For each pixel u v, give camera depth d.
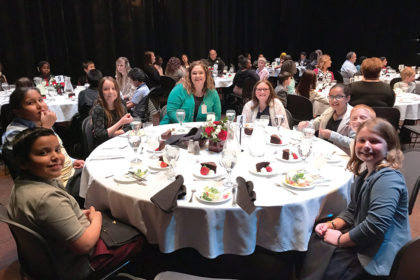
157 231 1.75
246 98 5.98
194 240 1.75
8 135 2.22
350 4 12.05
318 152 2.24
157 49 8.97
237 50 10.95
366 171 1.74
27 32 6.81
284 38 12.01
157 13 8.73
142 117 4.53
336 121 2.95
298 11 11.99
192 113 3.49
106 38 7.85
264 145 2.50
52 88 4.82
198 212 1.67
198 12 9.35
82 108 4.05
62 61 7.41
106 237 1.73
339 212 1.96
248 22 10.93
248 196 1.68
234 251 1.74
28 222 1.43
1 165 4.16
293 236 1.76
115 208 1.86
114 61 8.04
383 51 11.93
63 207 1.45
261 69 7.11
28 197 1.43
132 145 2.16
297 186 1.83
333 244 1.68
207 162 2.05
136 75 4.55
